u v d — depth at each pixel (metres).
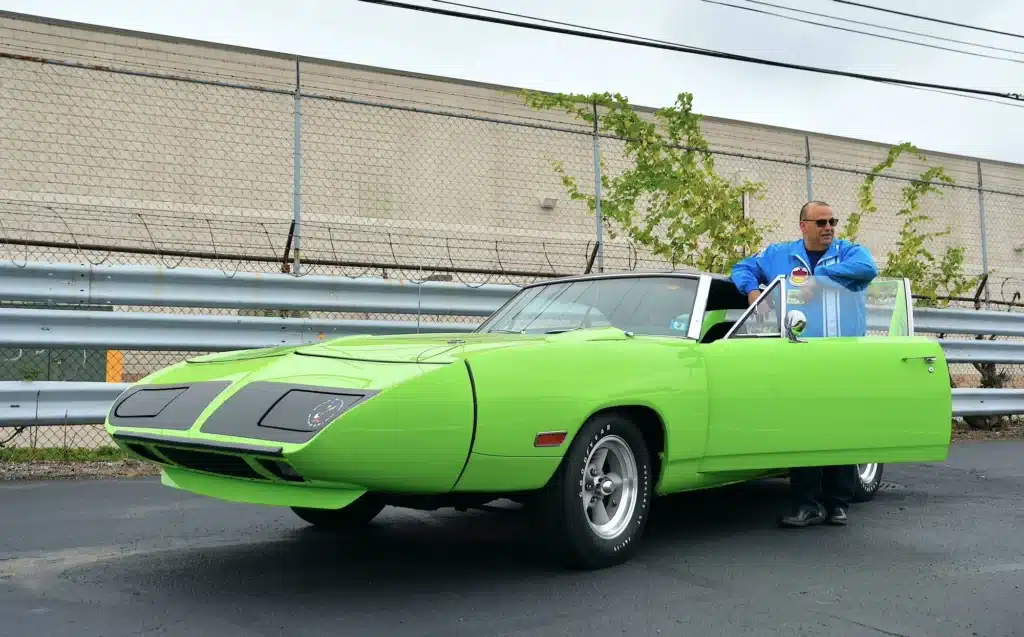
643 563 4.08
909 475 7.30
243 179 11.74
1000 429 11.47
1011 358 11.11
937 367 4.98
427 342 3.95
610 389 3.81
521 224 13.05
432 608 3.33
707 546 4.46
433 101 12.97
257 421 3.28
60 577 3.75
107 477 6.64
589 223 13.23
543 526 3.75
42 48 11.42
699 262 10.52
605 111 10.74
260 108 12.23
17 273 6.94
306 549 4.32
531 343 3.73
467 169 12.97
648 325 4.64
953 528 5.01
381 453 3.19
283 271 8.20
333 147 12.45
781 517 4.96
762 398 4.41
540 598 3.47
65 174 11.38
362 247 12.09
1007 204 17.62
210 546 4.38
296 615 3.23
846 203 16.11
